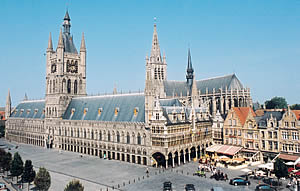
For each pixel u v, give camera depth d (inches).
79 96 5546.3
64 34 5605.3
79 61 5610.2
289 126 3378.4
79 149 4739.2
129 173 3206.2
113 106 4419.3
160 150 3442.4
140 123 3695.9
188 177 2984.7
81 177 3048.7
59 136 5201.8
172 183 2746.1
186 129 3789.4
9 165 3164.4
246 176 2785.4
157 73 6973.4
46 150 5036.9
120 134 3996.1
